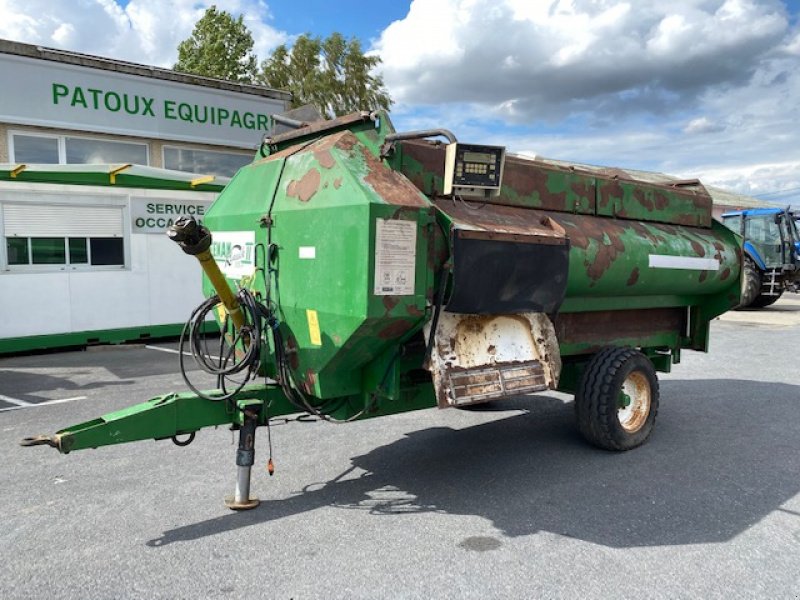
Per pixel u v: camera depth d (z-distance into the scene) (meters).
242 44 30.31
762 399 7.79
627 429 5.63
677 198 6.52
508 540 3.88
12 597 3.21
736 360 10.62
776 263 18.95
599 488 4.77
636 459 5.45
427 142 4.34
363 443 5.83
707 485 4.85
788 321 16.48
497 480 4.92
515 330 4.48
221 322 5.20
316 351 4.04
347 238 3.75
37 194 10.38
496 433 6.21
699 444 5.91
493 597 3.24
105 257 11.12
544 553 3.71
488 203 4.77
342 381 4.19
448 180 3.90
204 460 5.30
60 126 13.76
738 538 3.95
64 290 10.68
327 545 3.79
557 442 5.93
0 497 4.50
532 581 3.40
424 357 4.05
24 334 10.36
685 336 6.82
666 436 6.16
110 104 14.34
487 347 4.28
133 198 11.24
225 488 4.68
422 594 3.26
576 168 5.59
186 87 15.41
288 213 4.23
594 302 5.52
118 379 8.53
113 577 3.41
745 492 4.71
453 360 4.06
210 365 4.71
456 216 4.27
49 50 13.52
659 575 3.48
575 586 3.35
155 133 15.06
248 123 16.56
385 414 4.49
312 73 31.14
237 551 3.71
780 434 6.26
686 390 8.31
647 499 4.56
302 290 4.12
